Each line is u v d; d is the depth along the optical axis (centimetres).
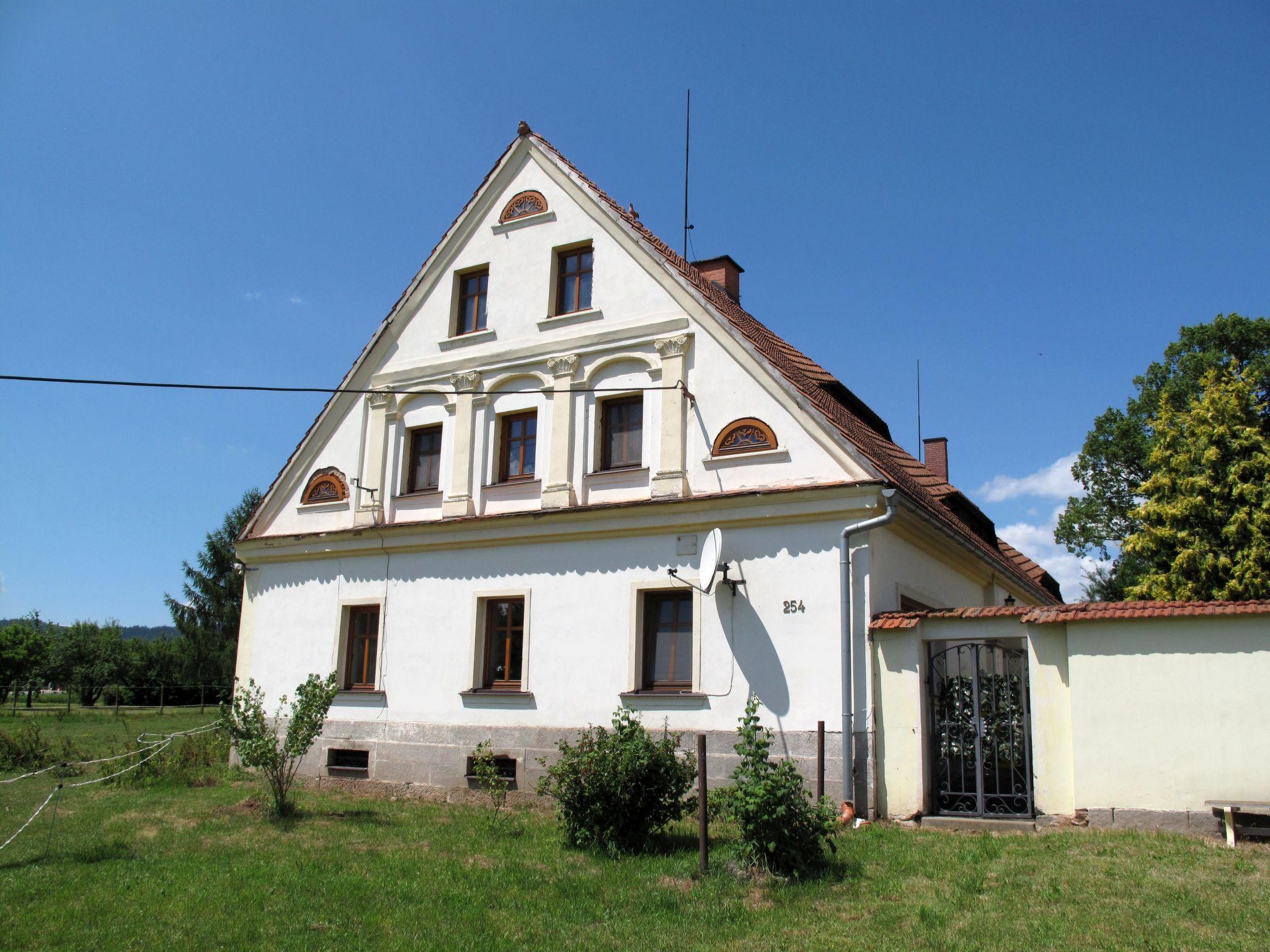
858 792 1305
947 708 1313
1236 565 2459
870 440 1798
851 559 1381
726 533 1481
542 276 1777
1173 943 775
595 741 1245
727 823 1302
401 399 1881
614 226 1722
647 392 1606
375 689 1755
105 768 1930
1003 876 977
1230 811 1050
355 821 1375
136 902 952
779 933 845
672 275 1627
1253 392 2828
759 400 1505
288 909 934
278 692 1875
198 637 5581
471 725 1633
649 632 1538
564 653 1577
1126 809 1151
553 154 1830
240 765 1855
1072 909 867
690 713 1449
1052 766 1215
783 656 1398
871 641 1346
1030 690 1242
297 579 1912
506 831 1295
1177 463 2619
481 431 1769
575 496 1630
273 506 1988
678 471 1536
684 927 870
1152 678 1167
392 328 1928
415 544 1767
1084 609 1226
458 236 1905
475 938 850
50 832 1266
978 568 1883
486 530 1684
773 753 1369
